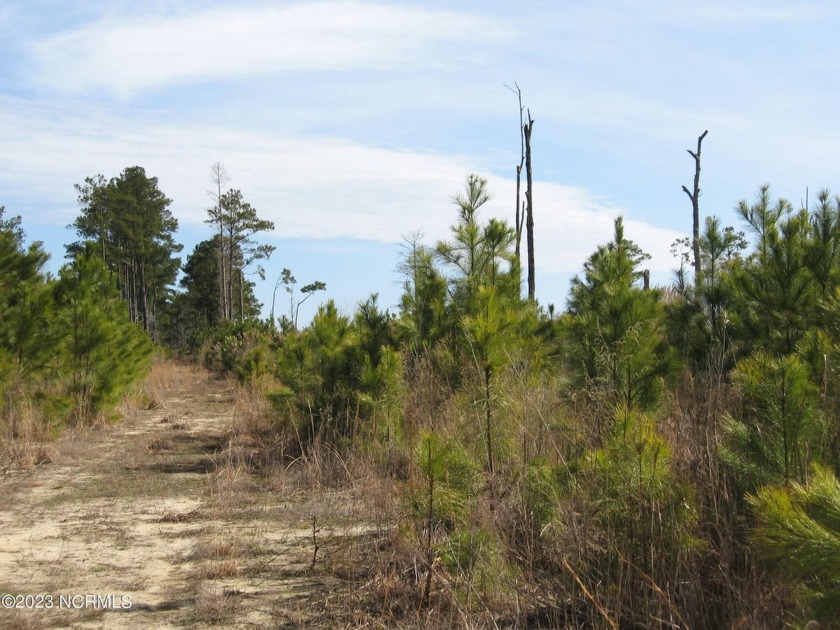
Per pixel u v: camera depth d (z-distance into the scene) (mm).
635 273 8352
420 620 4543
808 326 7332
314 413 10383
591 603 4438
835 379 4562
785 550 2936
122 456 10719
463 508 5062
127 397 16031
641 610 4285
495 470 5547
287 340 11844
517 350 7457
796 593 3381
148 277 54312
